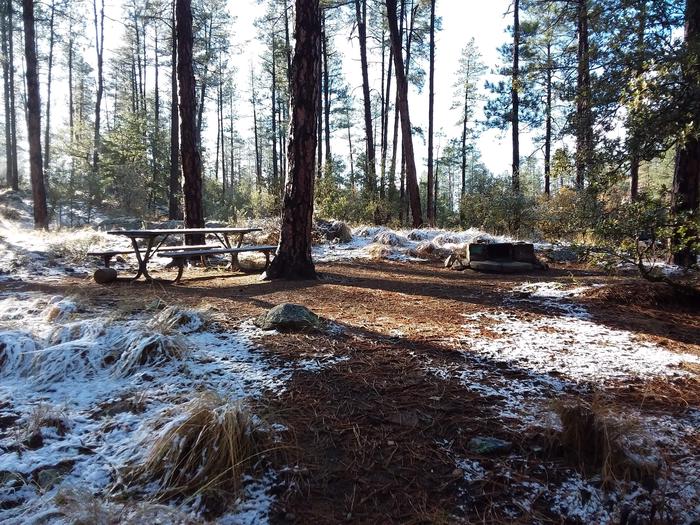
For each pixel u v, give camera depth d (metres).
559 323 4.40
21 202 26.72
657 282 5.52
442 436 2.31
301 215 6.78
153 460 1.96
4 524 1.61
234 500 1.81
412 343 3.70
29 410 2.47
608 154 4.47
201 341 3.61
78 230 13.02
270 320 3.99
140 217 23.08
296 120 6.55
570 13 9.45
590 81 4.96
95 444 2.17
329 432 2.33
